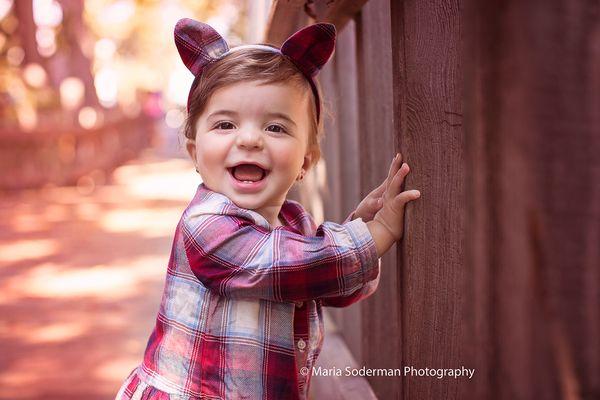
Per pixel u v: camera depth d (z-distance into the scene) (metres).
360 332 2.31
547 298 0.60
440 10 1.14
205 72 1.34
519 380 0.65
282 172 1.30
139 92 20.28
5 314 4.06
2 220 7.85
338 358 2.42
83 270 5.34
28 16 11.40
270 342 1.27
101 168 12.69
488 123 0.71
